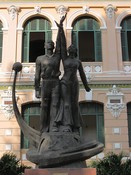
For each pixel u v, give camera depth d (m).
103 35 19.56
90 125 18.19
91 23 19.94
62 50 8.42
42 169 7.17
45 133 7.99
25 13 19.81
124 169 12.53
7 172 12.58
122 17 19.83
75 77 8.34
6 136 17.64
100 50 19.44
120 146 17.47
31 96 18.31
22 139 17.83
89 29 19.81
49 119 8.23
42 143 7.77
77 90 8.34
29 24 19.88
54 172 7.14
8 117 17.88
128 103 18.44
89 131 18.08
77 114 8.28
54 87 8.21
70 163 7.42
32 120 18.23
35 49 19.45
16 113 8.66
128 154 17.31
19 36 19.42
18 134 17.66
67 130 7.93
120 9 20.00
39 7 19.81
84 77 8.73
